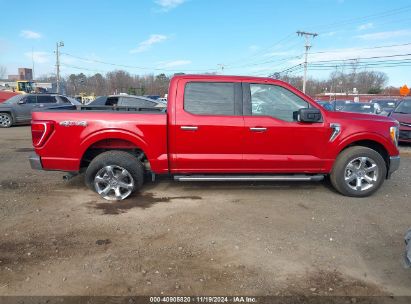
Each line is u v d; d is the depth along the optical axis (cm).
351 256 343
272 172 511
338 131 505
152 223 425
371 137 512
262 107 500
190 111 489
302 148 503
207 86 494
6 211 461
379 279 303
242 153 496
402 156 882
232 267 321
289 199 518
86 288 287
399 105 1130
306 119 485
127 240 377
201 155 493
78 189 561
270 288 288
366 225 422
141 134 481
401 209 480
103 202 499
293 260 334
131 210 469
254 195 534
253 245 365
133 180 499
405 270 318
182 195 532
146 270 315
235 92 495
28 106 1588
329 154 511
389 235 394
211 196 529
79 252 349
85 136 479
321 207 484
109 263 327
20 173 659
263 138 492
